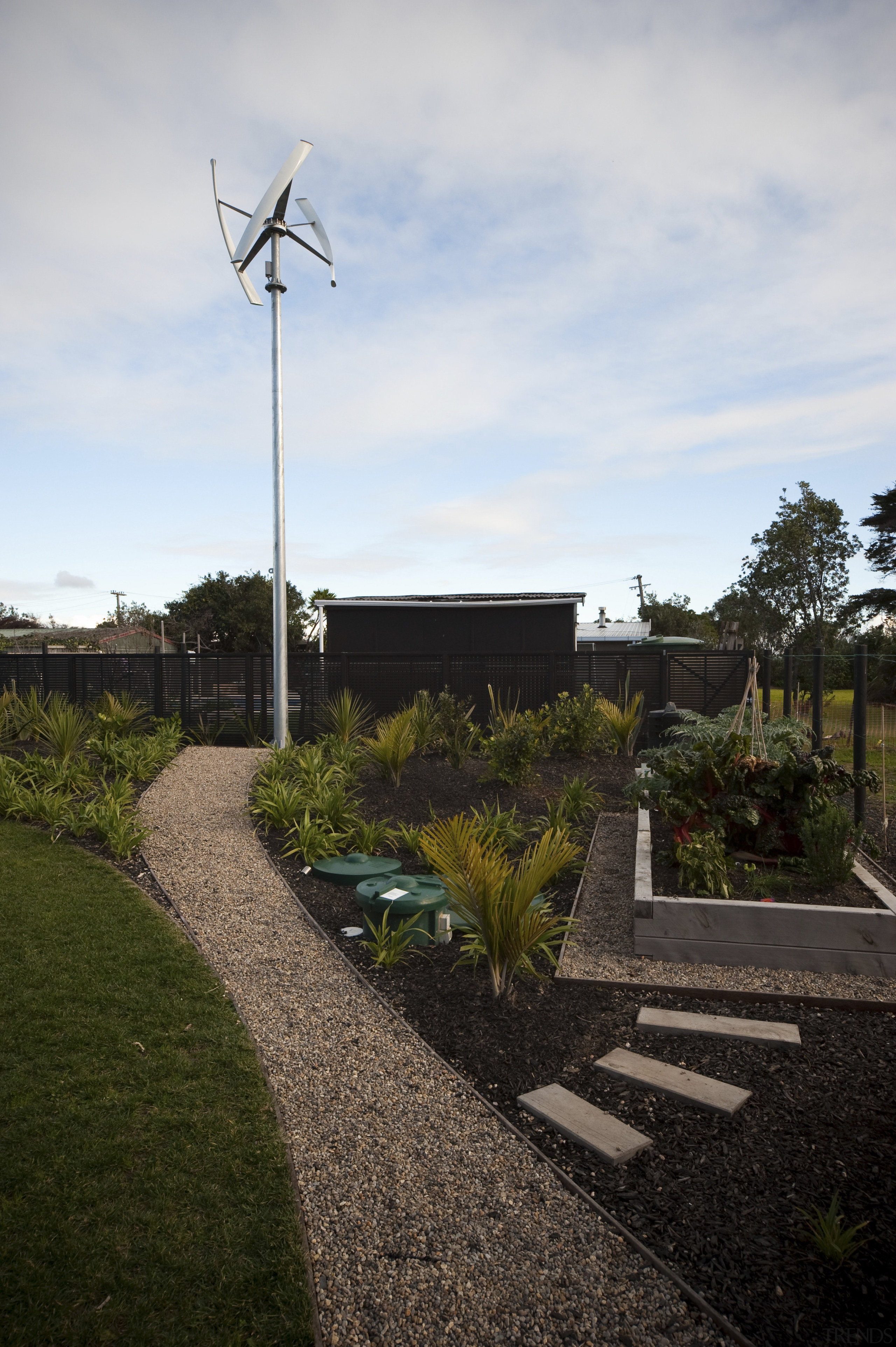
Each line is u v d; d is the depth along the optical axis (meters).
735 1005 4.53
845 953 4.88
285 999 4.63
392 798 9.46
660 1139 3.21
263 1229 2.70
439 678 14.58
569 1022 4.31
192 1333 2.29
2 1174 2.96
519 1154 3.13
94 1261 2.55
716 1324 2.29
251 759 11.57
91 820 8.14
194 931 5.75
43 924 5.66
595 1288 2.44
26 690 15.31
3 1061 3.79
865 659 7.54
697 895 5.48
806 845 5.74
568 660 14.41
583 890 6.52
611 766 10.84
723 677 14.00
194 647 48.56
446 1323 2.32
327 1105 3.50
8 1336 2.25
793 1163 3.00
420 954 5.37
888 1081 3.58
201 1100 3.51
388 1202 2.86
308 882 6.95
